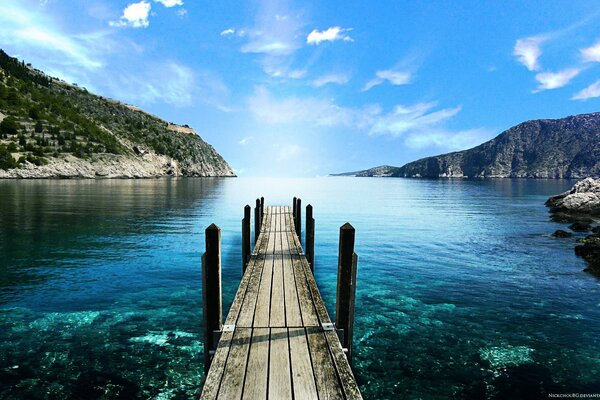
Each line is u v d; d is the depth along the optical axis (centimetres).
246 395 428
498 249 1845
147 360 749
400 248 1864
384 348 816
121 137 18300
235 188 8631
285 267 1026
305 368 490
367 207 4156
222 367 490
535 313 1012
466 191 8288
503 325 934
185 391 657
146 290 1164
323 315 673
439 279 1327
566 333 891
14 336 839
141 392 652
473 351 804
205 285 608
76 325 902
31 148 11431
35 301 1057
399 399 646
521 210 3844
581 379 705
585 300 1115
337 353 531
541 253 1755
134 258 1555
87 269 1386
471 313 1011
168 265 1455
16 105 14912
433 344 834
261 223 1939
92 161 12912
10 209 3058
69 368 715
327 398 425
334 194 6850
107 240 1916
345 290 638
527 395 659
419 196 6353
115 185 7856
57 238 1939
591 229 2445
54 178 10731
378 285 1256
